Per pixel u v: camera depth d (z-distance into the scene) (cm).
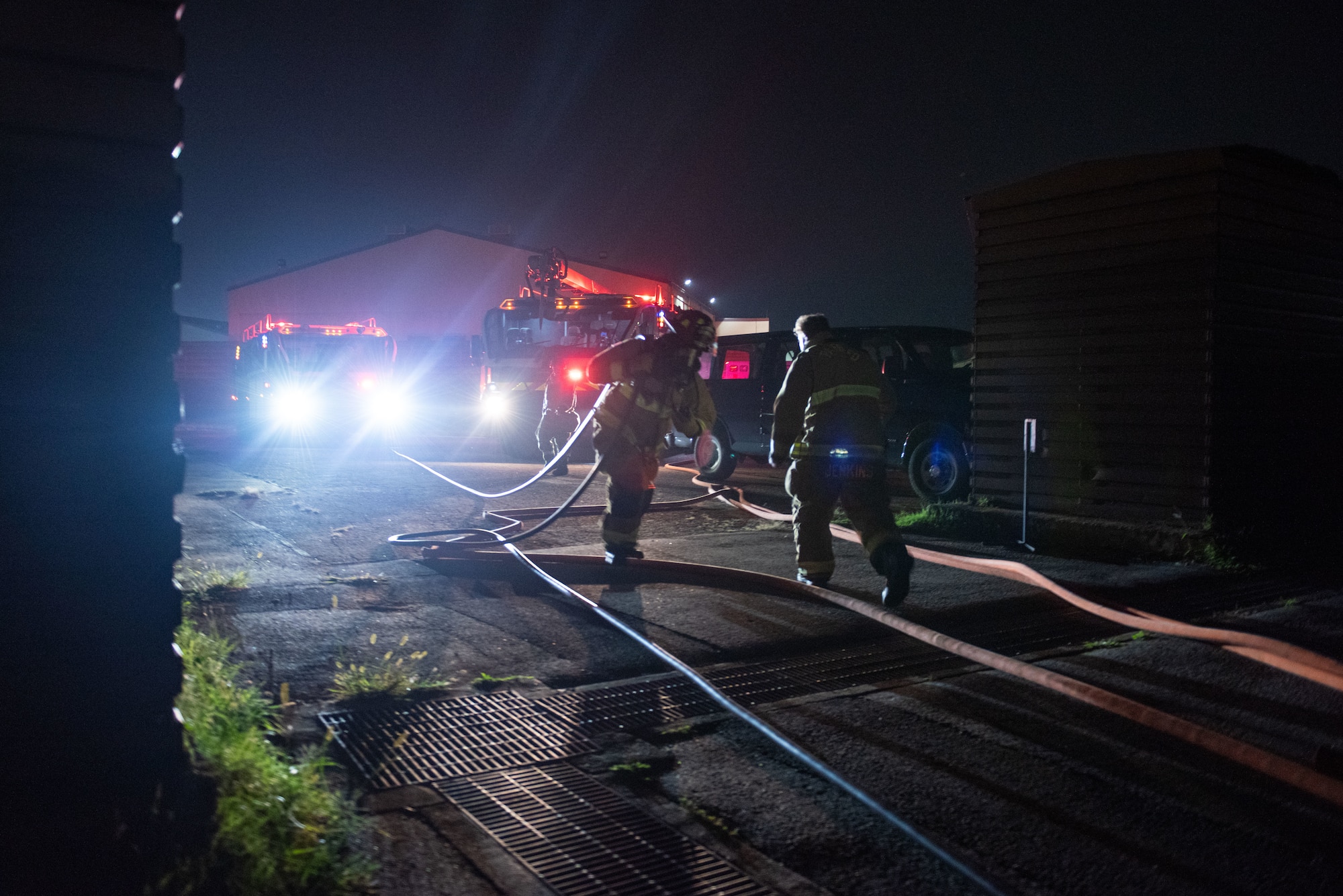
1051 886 275
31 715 244
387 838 288
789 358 1183
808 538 599
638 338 663
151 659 260
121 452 255
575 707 410
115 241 253
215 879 240
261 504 943
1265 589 669
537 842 291
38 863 239
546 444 1445
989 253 898
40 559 246
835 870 282
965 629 556
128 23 249
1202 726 403
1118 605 575
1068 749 375
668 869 278
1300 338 827
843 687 448
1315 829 313
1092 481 829
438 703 409
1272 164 791
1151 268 788
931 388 1060
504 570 672
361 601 579
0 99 236
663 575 661
